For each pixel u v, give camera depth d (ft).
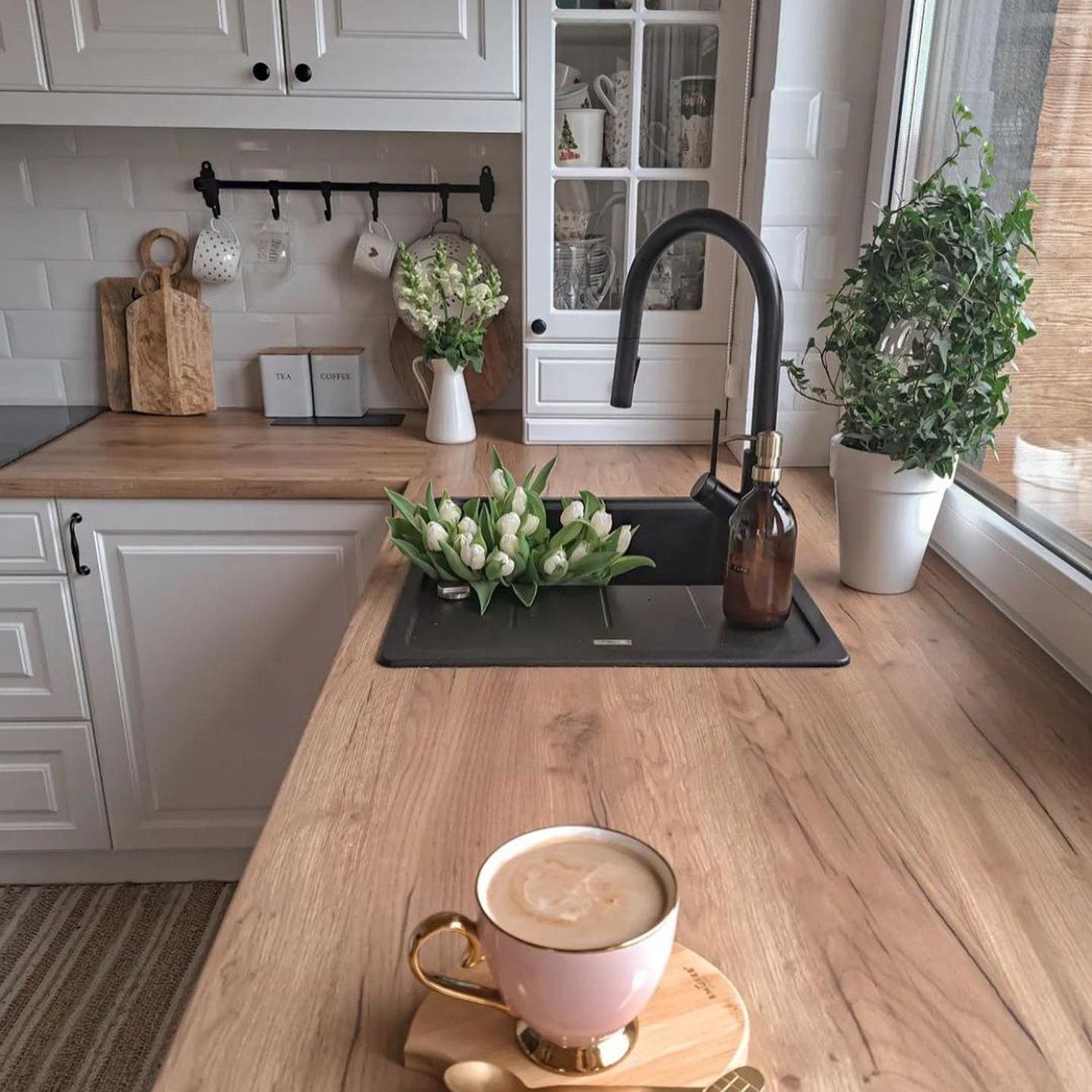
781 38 5.57
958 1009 1.94
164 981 6.10
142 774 6.57
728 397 6.67
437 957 2.05
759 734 2.97
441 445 6.66
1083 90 3.73
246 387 7.59
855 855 2.41
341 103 6.06
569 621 3.80
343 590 6.08
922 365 3.78
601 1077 1.74
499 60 5.98
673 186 6.42
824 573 4.35
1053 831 2.51
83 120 6.07
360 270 7.24
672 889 1.74
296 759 2.80
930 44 5.33
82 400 7.58
